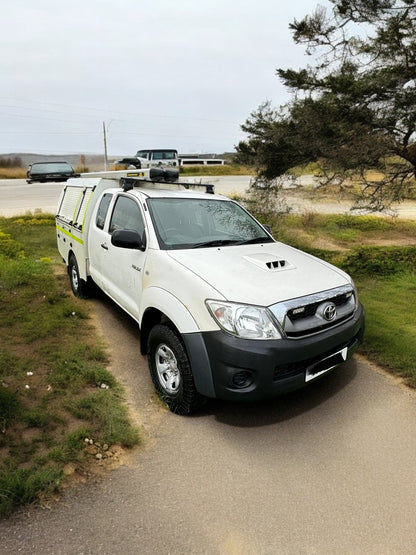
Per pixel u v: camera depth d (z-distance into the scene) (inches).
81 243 222.5
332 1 283.0
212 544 86.1
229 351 113.7
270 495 99.4
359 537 88.0
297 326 119.3
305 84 285.4
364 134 274.7
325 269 146.5
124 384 149.9
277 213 377.7
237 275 128.7
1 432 117.0
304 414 133.1
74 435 115.3
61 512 93.3
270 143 315.9
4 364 155.5
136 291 159.5
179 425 126.6
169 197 173.8
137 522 91.1
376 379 155.3
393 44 260.1
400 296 245.3
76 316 214.1
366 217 548.1
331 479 104.9
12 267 287.9
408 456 114.0
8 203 745.0
